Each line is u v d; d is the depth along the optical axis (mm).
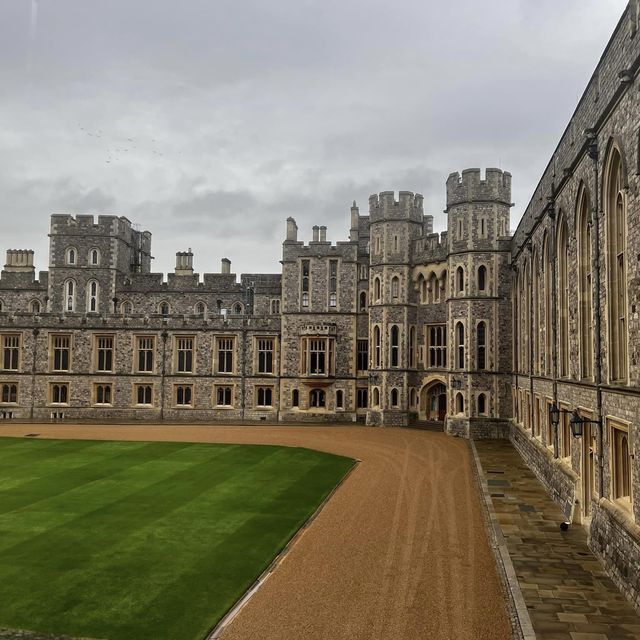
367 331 44875
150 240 60906
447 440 34156
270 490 21156
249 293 49969
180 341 46719
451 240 37531
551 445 22391
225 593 12078
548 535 15875
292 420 44625
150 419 45844
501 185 36781
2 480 22688
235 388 45938
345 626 10648
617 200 13781
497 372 35562
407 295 40812
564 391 19391
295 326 45250
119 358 46500
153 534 15867
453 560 13992
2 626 10617
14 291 52219
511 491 20984
